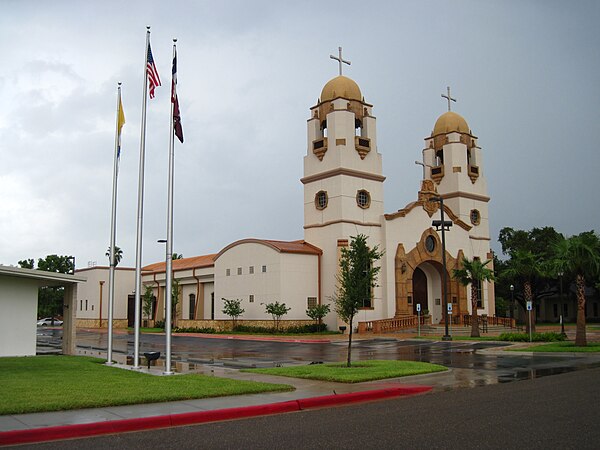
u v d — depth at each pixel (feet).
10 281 81.51
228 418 38.75
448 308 130.72
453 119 202.49
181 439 32.53
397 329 158.20
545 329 182.60
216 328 167.43
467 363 75.56
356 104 170.50
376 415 38.99
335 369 62.69
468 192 196.54
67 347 87.56
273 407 40.91
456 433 32.65
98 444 31.55
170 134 64.90
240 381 52.65
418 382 55.31
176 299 198.80
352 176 163.02
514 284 230.07
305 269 160.35
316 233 165.78
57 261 286.05
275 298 156.66
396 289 164.76
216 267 181.78
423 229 175.94
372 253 70.03
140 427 35.65
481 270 140.77
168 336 60.85
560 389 49.65
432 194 180.45
